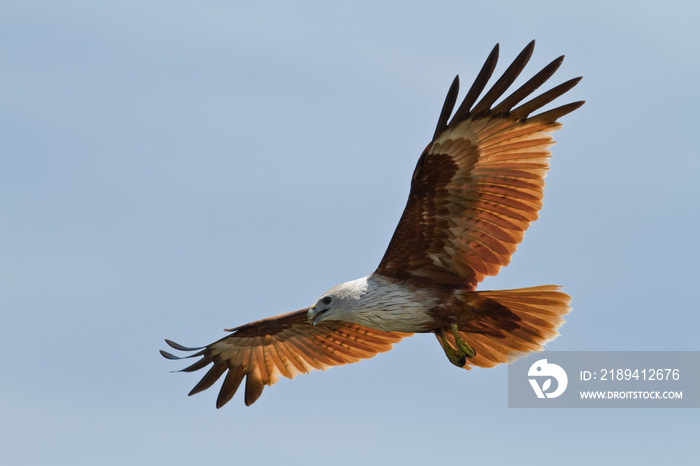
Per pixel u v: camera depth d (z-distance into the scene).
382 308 15.06
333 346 17.94
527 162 14.05
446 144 14.01
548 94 13.74
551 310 14.48
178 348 17.91
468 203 14.45
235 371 18.50
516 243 14.46
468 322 15.02
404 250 15.01
